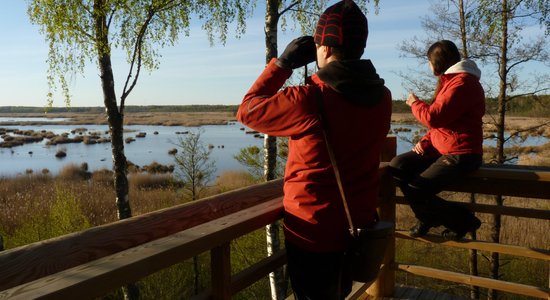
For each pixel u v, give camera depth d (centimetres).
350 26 146
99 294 104
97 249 125
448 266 1055
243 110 152
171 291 988
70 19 730
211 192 1500
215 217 171
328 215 151
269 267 186
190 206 166
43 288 94
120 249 131
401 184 261
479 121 234
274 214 180
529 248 242
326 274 158
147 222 145
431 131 249
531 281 976
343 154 149
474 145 232
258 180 934
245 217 164
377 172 166
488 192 258
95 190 1916
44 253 114
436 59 243
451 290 995
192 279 1051
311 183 151
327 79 144
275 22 676
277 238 718
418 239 274
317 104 142
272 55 677
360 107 147
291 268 164
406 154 264
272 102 145
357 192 156
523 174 236
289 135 150
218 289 156
